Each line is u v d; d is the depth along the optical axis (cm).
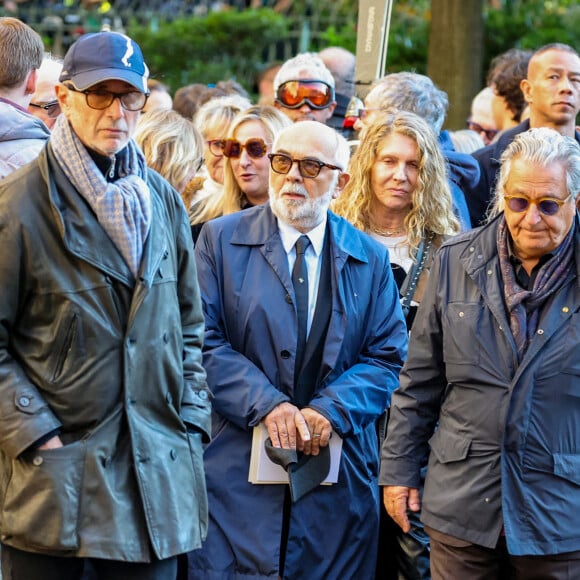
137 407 515
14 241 498
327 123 981
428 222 734
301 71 918
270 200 659
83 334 504
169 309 529
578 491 559
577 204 570
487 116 1174
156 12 1850
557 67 890
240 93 1085
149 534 505
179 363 533
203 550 633
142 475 509
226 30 1750
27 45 642
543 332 555
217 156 838
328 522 647
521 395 555
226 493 638
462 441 570
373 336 663
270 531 633
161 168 771
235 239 658
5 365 500
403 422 607
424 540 688
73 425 506
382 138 737
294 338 639
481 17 1532
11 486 503
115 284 510
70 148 507
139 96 509
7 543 504
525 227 550
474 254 578
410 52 1762
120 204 508
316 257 655
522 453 555
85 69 499
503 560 575
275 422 623
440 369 599
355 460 654
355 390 639
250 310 643
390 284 674
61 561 513
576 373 553
